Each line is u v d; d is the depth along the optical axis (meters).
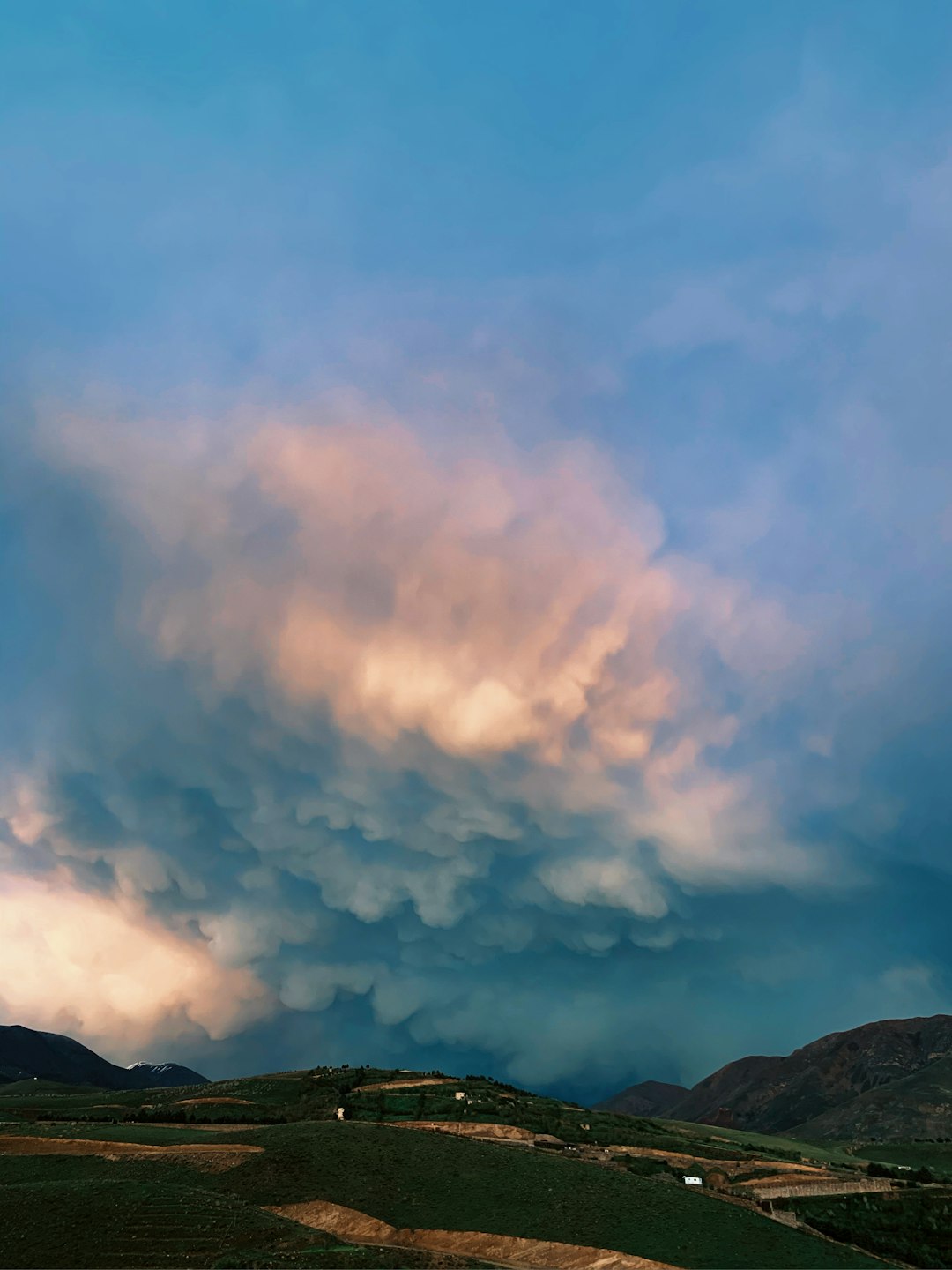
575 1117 169.25
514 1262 88.62
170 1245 79.06
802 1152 189.38
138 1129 134.75
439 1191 104.06
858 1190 127.69
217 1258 77.38
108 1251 77.44
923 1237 111.62
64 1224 82.25
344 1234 92.38
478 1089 178.75
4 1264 74.81
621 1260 88.69
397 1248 87.06
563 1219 97.44
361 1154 112.81
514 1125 151.88
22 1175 99.88
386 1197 101.25
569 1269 87.50
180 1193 91.44
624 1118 183.25
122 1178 98.44
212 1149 114.25
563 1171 113.44
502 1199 102.12
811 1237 103.12
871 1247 106.94
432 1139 122.81
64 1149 114.69
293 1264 76.25
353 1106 163.12
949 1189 131.25
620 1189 108.19
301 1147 113.94
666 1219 99.44
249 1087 186.75
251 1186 100.44
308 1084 184.12
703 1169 132.75
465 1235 93.25
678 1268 87.19
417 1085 183.00
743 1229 99.88
